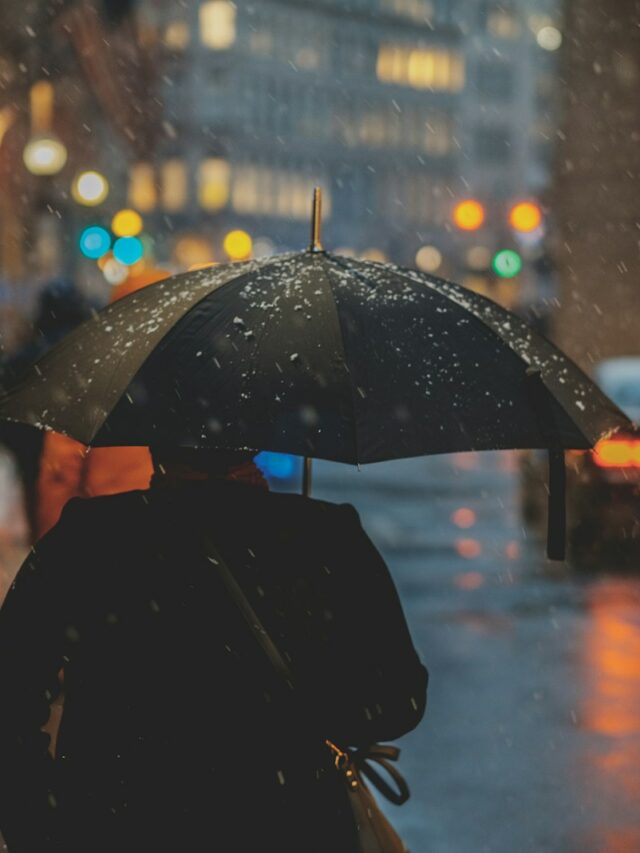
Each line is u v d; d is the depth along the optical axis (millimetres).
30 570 3502
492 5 155375
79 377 3643
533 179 154750
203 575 3396
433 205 151125
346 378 3475
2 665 3480
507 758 7883
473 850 6426
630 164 34156
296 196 142500
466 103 154000
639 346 34344
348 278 3785
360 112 147375
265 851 3291
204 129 134250
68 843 3326
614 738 8305
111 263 43625
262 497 3490
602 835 6672
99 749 3340
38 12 27828
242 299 3660
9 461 20422
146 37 39375
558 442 3682
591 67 34344
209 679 3344
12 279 35969
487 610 12336
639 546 15461
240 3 136625
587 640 11117
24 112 34250
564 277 35094
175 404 3441
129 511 3480
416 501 21609
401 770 7633
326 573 3441
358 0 146500
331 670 3426
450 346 3705
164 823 3285
